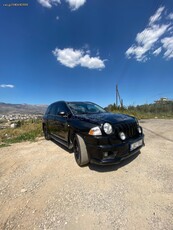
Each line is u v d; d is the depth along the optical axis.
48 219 1.85
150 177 2.69
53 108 5.51
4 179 3.05
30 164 3.74
